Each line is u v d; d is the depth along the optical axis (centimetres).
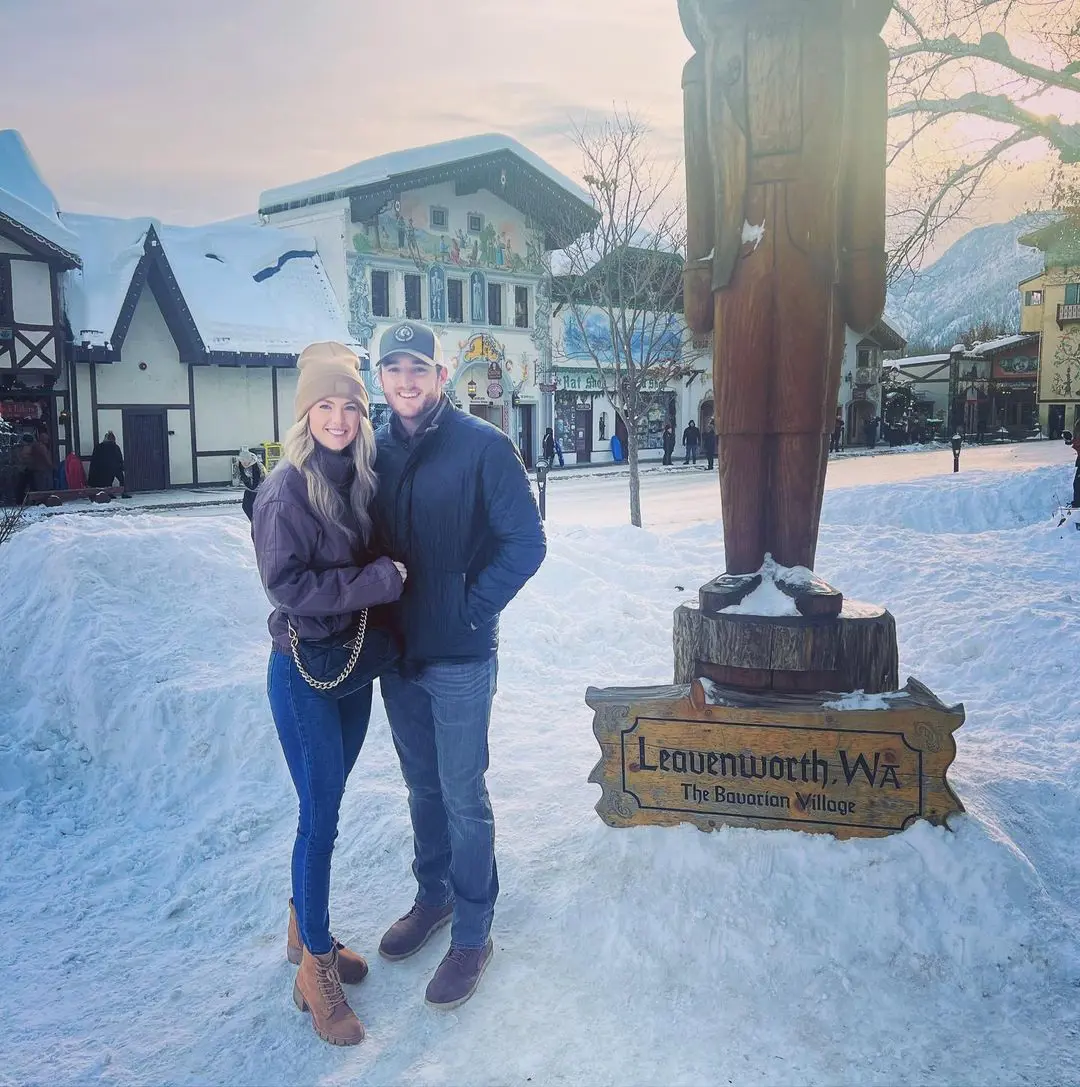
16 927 328
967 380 5484
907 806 296
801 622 316
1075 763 391
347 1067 248
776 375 331
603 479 2788
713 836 309
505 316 3272
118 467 2308
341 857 354
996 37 890
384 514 268
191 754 443
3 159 2556
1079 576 768
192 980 294
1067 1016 249
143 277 2388
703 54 334
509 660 566
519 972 277
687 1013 255
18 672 515
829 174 316
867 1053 239
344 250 2812
